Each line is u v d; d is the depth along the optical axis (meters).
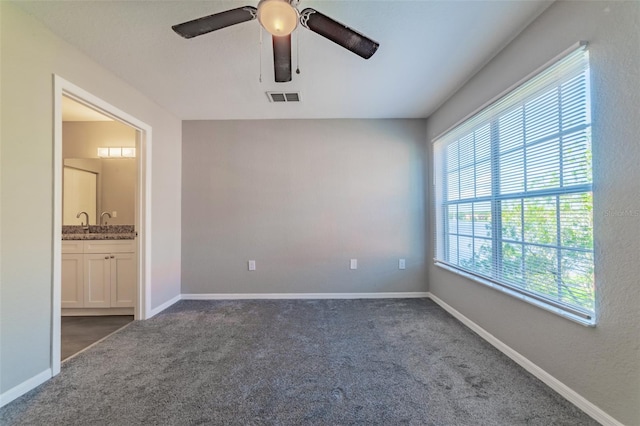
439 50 2.03
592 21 1.38
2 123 1.50
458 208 2.78
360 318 2.76
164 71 2.29
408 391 1.60
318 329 2.50
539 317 1.71
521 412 1.42
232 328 2.53
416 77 2.43
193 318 2.78
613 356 1.29
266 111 3.21
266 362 1.93
